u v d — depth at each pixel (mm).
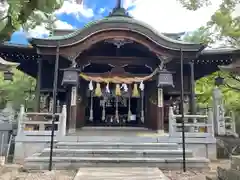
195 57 15258
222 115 14969
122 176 8062
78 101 17156
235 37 14812
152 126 16719
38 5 5684
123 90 16859
